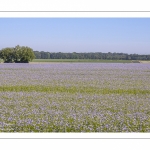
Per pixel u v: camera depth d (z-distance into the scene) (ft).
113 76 60.39
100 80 53.01
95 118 25.14
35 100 33.09
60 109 28.63
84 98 34.81
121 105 31.09
